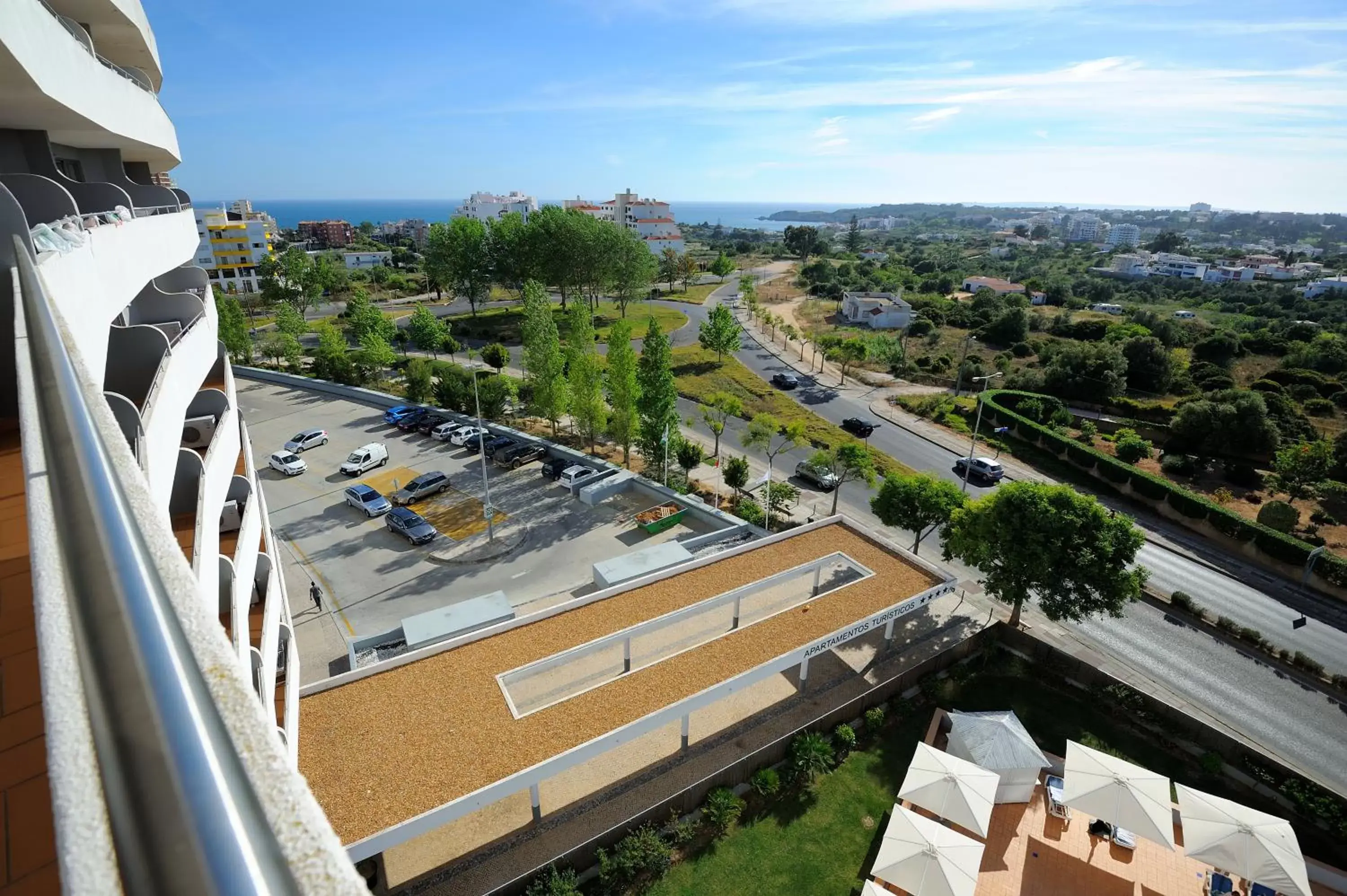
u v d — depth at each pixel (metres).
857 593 21.75
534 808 16.14
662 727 18.42
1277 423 44.44
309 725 15.66
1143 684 22.44
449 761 14.85
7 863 2.73
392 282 95.75
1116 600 21.22
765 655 18.83
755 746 18.97
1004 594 22.80
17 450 7.10
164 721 1.49
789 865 16.02
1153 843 17.19
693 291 102.12
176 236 15.89
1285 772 18.22
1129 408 50.75
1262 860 15.02
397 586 25.97
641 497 33.50
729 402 39.84
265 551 17.25
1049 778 18.59
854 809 17.52
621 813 16.73
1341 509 35.69
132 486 2.87
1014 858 16.77
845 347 57.41
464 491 33.75
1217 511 32.75
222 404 15.53
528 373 43.78
